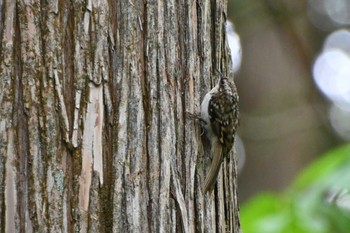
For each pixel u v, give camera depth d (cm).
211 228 866
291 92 1956
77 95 790
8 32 786
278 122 1827
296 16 1955
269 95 1966
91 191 784
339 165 1205
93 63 799
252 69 1991
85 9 802
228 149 910
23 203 770
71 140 783
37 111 779
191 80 861
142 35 827
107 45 806
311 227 1193
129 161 801
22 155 775
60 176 776
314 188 1207
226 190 916
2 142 774
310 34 2128
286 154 1956
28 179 771
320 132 1977
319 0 2142
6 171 771
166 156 820
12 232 766
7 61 782
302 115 1923
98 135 793
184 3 863
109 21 811
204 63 884
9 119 777
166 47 840
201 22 883
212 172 873
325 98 2052
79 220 777
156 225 806
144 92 820
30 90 780
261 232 1215
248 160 1972
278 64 1975
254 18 1888
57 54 789
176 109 842
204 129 880
